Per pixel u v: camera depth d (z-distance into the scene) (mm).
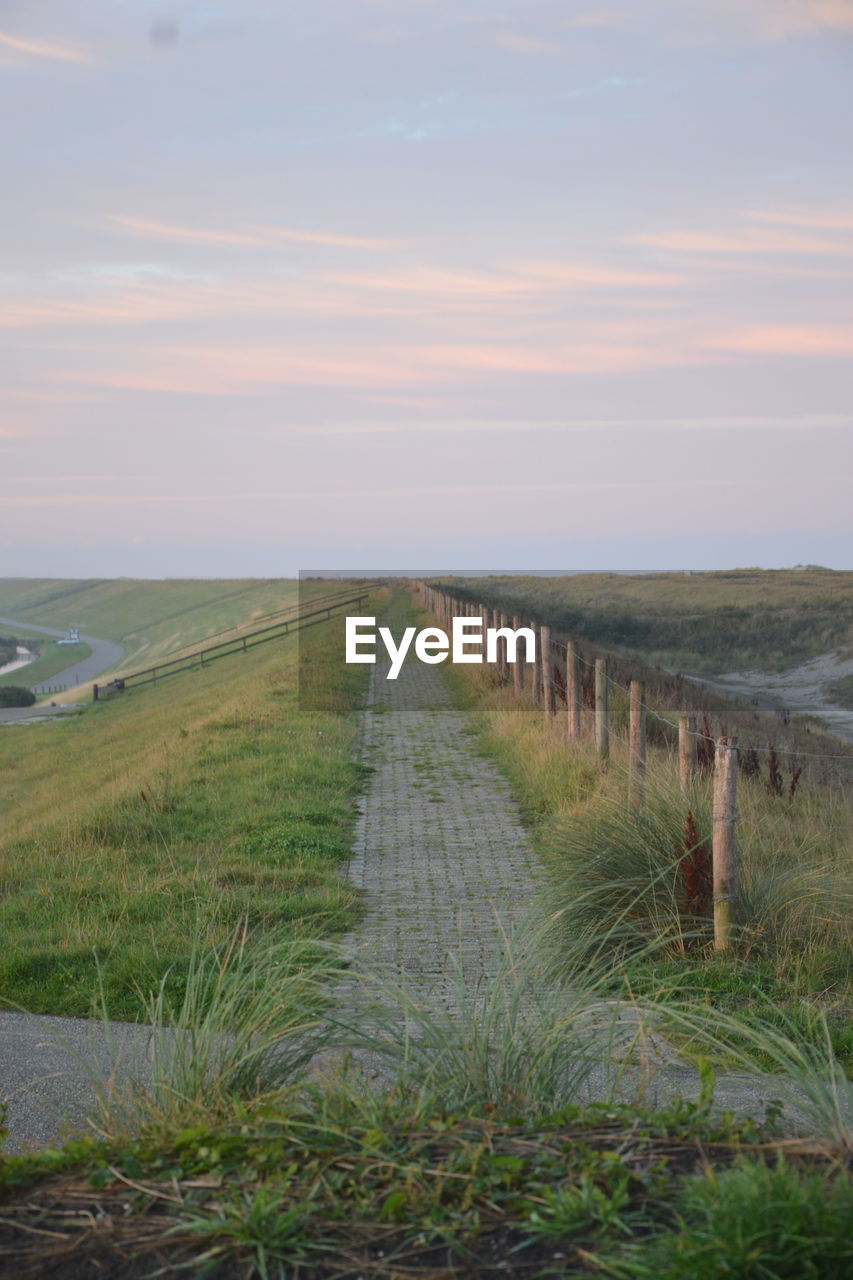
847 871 8281
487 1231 2500
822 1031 5195
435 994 6172
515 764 14445
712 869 7090
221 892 8625
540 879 9352
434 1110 3184
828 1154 2758
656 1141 2885
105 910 8352
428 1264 2385
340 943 7543
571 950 5688
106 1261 2418
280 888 9062
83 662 160625
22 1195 2734
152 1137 3086
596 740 12828
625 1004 4141
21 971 7047
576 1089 3705
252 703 21078
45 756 31078
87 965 7094
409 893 9109
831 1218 2256
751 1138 2865
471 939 7641
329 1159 2807
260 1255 2350
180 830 11188
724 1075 4695
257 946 5184
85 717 43438
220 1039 3930
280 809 11680
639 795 8344
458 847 10773
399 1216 2549
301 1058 3891
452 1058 3650
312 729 17359
